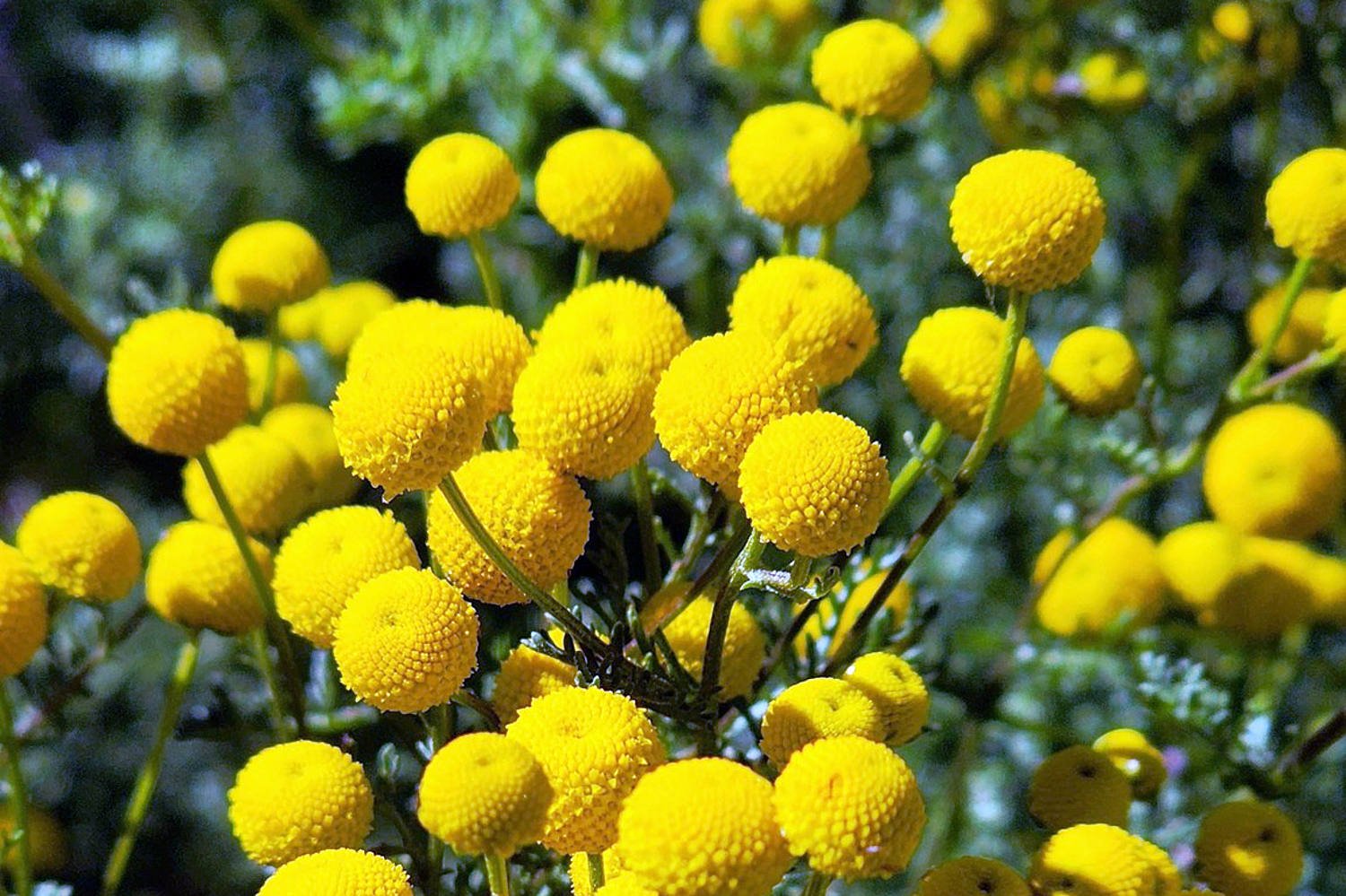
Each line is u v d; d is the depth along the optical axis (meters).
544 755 0.20
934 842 0.29
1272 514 0.29
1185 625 0.30
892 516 0.34
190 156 0.47
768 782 0.20
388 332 0.23
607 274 0.38
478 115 0.36
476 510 0.21
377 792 0.23
